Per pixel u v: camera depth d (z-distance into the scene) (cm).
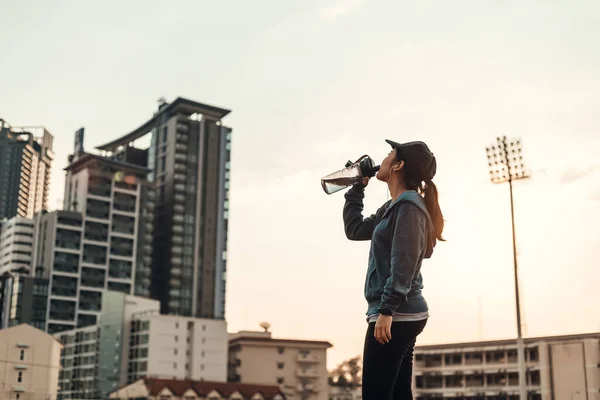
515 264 4719
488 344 8469
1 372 9812
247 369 13012
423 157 386
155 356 12694
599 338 7494
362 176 424
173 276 17025
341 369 16125
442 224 386
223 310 17400
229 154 18362
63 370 14250
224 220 17925
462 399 8525
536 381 7856
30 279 15188
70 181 17212
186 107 18062
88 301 15762
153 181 18238
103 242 16275
